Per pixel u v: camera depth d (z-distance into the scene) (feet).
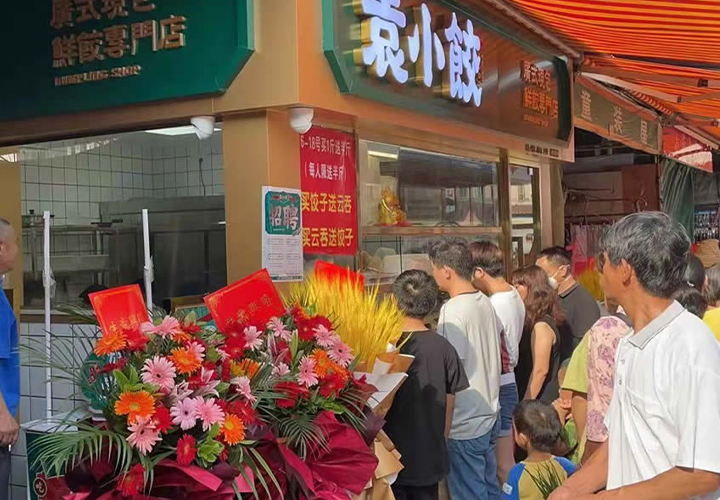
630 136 24.73
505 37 16.10
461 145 15.90
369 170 13.25
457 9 14.14
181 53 10.68
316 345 8.02
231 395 7.14
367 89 11.21
